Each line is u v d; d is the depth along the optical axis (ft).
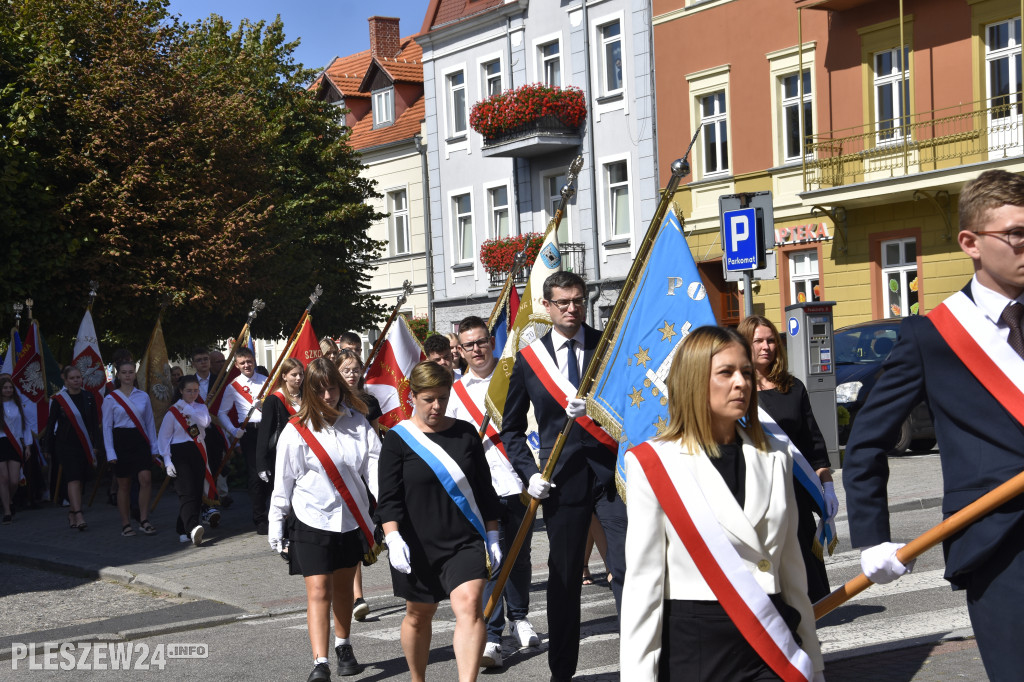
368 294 99.30
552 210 101.40
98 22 70.79
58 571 36.01
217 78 80.28
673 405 10.71
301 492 21.20
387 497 18.38
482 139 107.55
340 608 21.76
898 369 10.58
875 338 54.90
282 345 143.84
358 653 23.31
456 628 17.67
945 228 70.69
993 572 9.93
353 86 135.85
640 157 92.32
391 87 127.44
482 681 20.17
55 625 28.17
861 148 75.77
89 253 64.64
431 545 18.25
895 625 21.71
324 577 20.85
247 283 70.08
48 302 64.64
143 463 42.19
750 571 10.35
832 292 78.13
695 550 10.32
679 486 10.40
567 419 18.63
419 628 18.60
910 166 72.54
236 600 29.53
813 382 46.34
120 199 64.23
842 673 18.58
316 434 21.18
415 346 34.99
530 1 100.99
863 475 10.70
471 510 18.30
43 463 54.65
